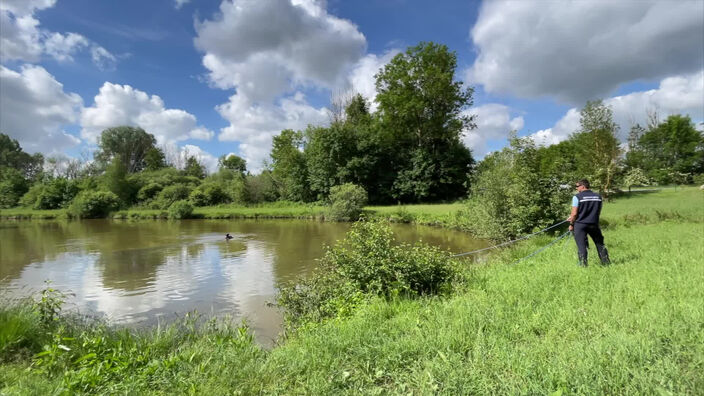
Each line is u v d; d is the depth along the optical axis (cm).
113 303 895
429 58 4272
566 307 442
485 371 303
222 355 393
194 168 7481
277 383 318
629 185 3052
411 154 4462
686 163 4697
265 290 985
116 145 8575
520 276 667
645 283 521
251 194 5053
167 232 2531
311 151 4594
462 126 4494
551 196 1366
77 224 3403
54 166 7225
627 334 346
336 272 741
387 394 286
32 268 1332
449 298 588
